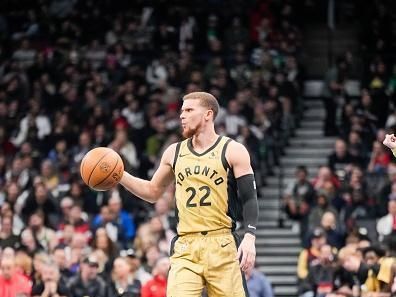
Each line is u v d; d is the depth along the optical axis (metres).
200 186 13.66
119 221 27.58
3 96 36.78
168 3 40.38
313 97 37.41
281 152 33.53
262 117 32.97
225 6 40.16
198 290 13.59
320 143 34.25
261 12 39.03
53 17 40.84
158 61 37.25
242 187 13.55
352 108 33.84
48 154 33.38
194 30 38.75
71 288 22.73
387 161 30.92
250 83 35.44
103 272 23.84
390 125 33.62
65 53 38.72
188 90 34.75
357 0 40.25
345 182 29.45
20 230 27.23
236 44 38.12
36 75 37.47
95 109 34.41
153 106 34.06
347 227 27.22
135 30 39.34
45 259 23.45
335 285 23.27
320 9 40.38
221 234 13.65
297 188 29.75
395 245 23.95
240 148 13.64
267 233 30.36
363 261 21.75
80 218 27.17
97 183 13.86
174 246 13.79
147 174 31.91
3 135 34.25
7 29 40.66
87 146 32.50
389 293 20.94
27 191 30.09
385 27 38.47
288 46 37.88
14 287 22.34
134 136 32.84
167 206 27.59
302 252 25.28
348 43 40.06
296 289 28.62
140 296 22.11
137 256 24.45
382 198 28.77
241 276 13.66
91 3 40.84
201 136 13.75
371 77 36.50
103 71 37.75
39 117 34.84
